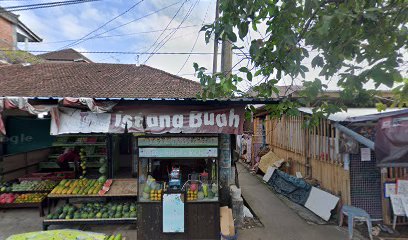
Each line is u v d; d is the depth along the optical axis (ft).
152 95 18.19
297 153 28.94
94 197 19.49
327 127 22.40
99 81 23.38
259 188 29.43
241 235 17.70
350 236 17.04
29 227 18.85
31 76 25.04
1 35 48.83
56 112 16.74
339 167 20.49
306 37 7.69
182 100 16.48
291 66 8.43
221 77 10.50
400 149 13.47
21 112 28.45
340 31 7.14
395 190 18.86
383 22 7.09
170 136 16.81
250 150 43.21
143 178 17.35
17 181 25.26
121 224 19.33
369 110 20.72
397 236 17.47
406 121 13.60
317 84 8.39
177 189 16.66
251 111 16.34
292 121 30.48
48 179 25.34
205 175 17.87
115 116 16.98
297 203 24.20
